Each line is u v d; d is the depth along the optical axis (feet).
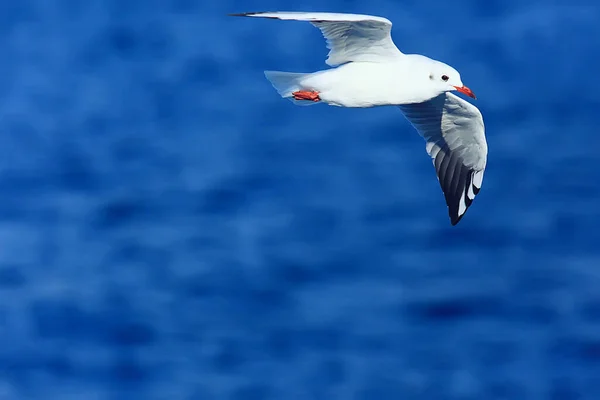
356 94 39.60
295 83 40.01
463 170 44.37
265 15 35.91
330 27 38.81
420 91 39.78
